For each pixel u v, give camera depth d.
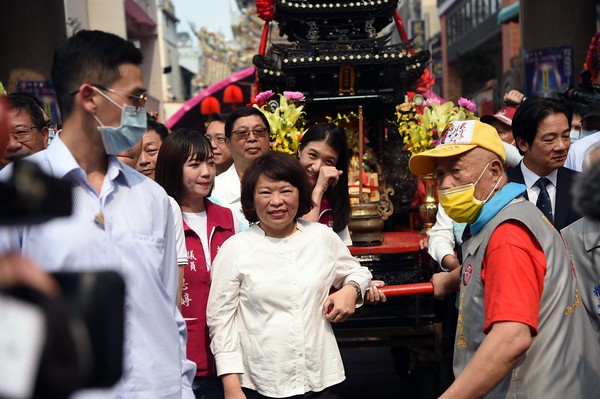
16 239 2.14
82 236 2.17
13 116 3.55
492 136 2.63
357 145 5.48
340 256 3.32
